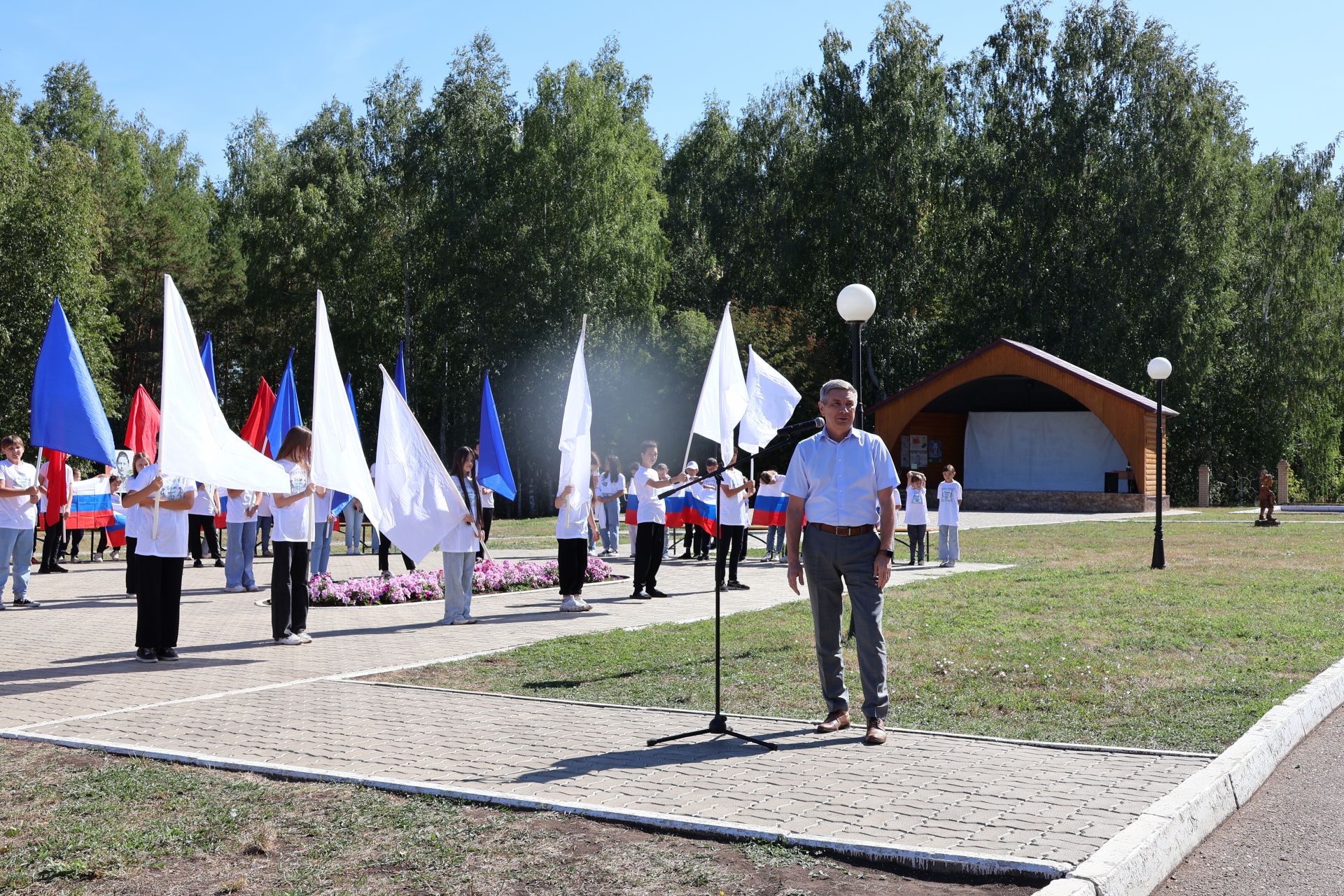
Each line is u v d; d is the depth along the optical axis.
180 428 9.95
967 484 47.28
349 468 11.65
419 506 12.45
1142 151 48.12
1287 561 18.64
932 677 8.84
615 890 4.34
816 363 50.00
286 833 5.04
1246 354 51.75
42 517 19.73
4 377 37.22
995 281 51.41
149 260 53.59
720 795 5.48
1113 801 5.27
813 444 7.09
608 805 5.32
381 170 51.16
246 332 56.62
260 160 56.44
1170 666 9.09
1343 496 54.62
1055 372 39.78
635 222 49.09
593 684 8.78
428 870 4.56
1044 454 45.53
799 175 53.06
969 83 53.66
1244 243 52.25
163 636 10.00
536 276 47.22
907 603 13.59
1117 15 49.59
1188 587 14.80
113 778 5.96
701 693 8.38
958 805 5.26
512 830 5.05
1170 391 48.34
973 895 4.25
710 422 10.98
